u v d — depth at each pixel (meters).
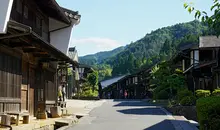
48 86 19.27
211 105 9.72
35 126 13.32
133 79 86.62
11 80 13.13
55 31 19.94
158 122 17.91
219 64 27.25
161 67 43.19
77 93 59.06
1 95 11.98
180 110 24.31
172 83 37.47
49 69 19.41
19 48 14.02
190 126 15.68
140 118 20.53
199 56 35.16
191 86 38.78
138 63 121.19
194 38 84.94
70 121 16.75
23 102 15.19
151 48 173.62
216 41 33.53
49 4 16.27
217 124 9.35
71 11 19.30
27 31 10.59
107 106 36.00
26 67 15.57
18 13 14.26
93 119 19.69
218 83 30.44
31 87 16.48
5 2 10.73
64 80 29.30
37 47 13.36
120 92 100.69
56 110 18.23
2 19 10.65
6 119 11.21
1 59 12.01
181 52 36.94
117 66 140.50
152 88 52.53
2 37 11.14
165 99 42.53
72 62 19.30
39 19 18.03
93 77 65.81
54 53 15.23
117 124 16.88
